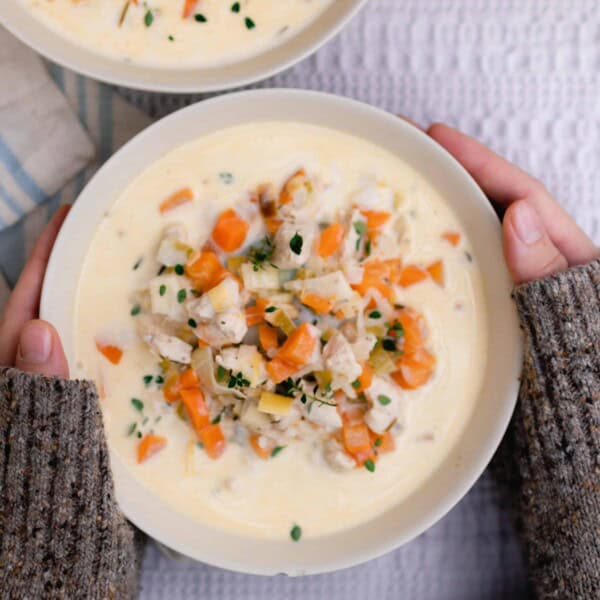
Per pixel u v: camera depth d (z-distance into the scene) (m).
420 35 0.73
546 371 0.65
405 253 0.64
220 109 0.63
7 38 0.72
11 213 0.72
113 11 0.66
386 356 0.63
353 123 0.64
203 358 0.62
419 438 0.64
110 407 0.63
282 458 0.64
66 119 0.72
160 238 0.64
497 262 0.64
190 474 0.63
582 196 0.74
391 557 0.74
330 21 0.65
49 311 0.63
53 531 0.62
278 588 0.73
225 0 0.66
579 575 0.66
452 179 0.64
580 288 0.65
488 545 0.74
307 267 0.63
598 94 0.74
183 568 0.73
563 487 0.66
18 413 0.62
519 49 0.73
